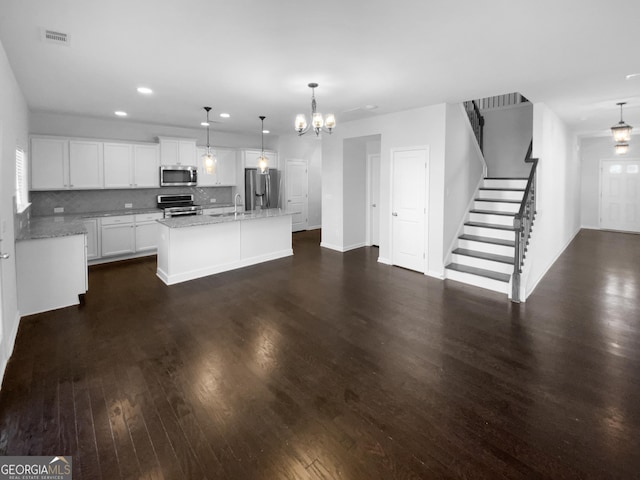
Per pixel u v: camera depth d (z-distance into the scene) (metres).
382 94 4.45
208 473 1.80
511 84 3.96
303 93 4.41
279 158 8.85
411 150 5.53
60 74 3.66
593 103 4.86
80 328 3.54
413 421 2.19
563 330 3.47
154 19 2.45
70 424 2.16
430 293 4.61
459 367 2.81
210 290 4.73
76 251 4.12
